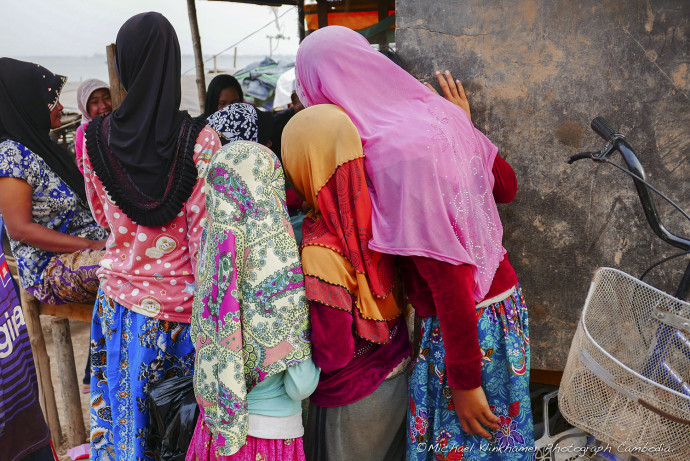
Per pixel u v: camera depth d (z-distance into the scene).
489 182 1.87
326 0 6.08
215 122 3.12
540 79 2.11
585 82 2.07
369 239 1.71
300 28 6.11
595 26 2.03
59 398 4.64
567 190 2.17
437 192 1.64
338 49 1.78
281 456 1.77
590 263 2.20
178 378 2.12
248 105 3.21
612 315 1.71
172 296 2.14
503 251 1.88
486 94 2.16
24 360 1.94
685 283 1.80
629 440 1.50
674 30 1.97
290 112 3.62
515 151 2.18
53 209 2.92
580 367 1.58
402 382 1.92
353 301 1.74
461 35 2.14
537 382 2.46
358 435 1.88
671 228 2.10
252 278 1.68
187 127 2.10
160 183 2.06
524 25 2.08
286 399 1.78
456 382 1.69
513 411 1.81
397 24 2.19
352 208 1.69
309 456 1.94
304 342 1.72
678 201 2.08
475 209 1.75
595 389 1.54
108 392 2.35
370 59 1.80
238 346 1.66
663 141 2.05
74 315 3.31
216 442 1.68
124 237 2.17
